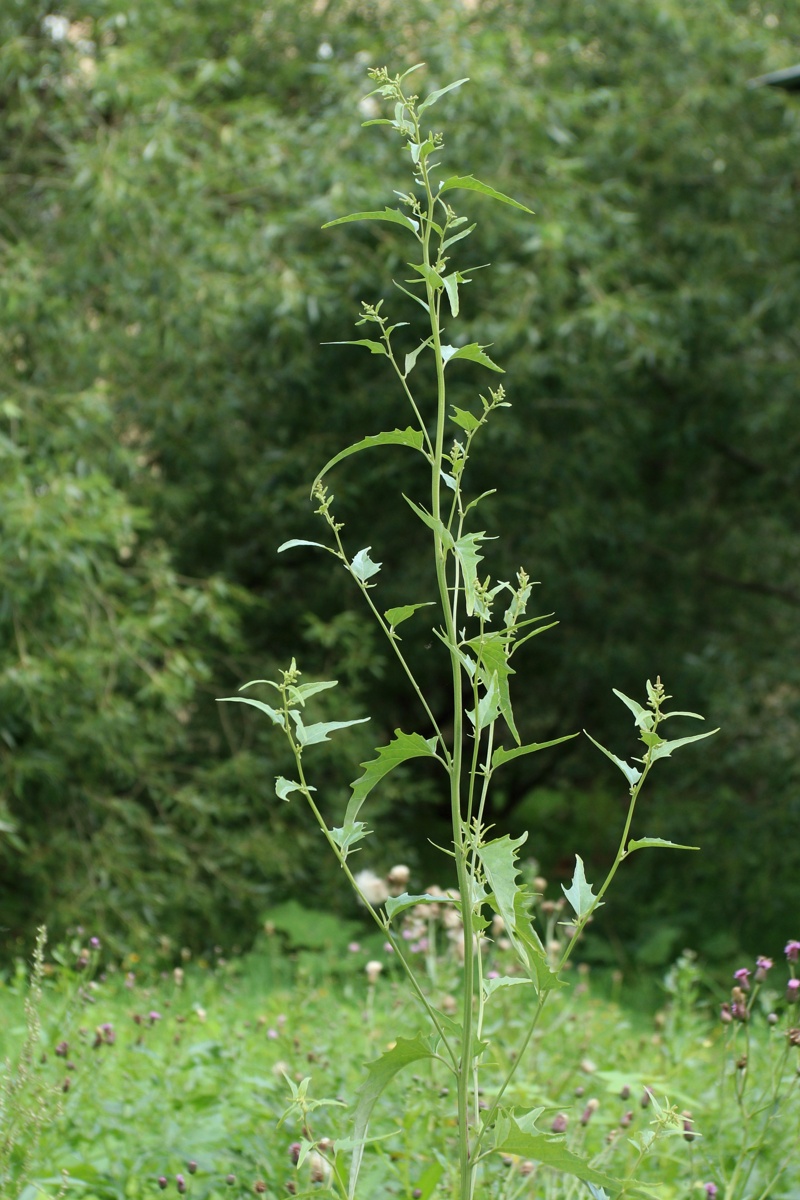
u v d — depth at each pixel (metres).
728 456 9.49
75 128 7.65
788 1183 3.01
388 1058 1.99
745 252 8.41
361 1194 2.69
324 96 8.37
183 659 6.89
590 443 8.47
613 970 8.26
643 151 8.73
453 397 8.07
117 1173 2.77
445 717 10.19
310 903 7.96
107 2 7.59
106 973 4.55
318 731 2.01
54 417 6.96
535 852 10.62
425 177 2.05
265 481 8.33
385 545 9.20
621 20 8.62
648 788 10.18
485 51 7.84
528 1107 3.06
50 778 6.77
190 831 7.71
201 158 7.61
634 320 7.63
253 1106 3.13
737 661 9.26
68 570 6.35
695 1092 3.65
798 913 8.88
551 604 9.35
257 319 7.70
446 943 4.57
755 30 8.57
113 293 7.34
